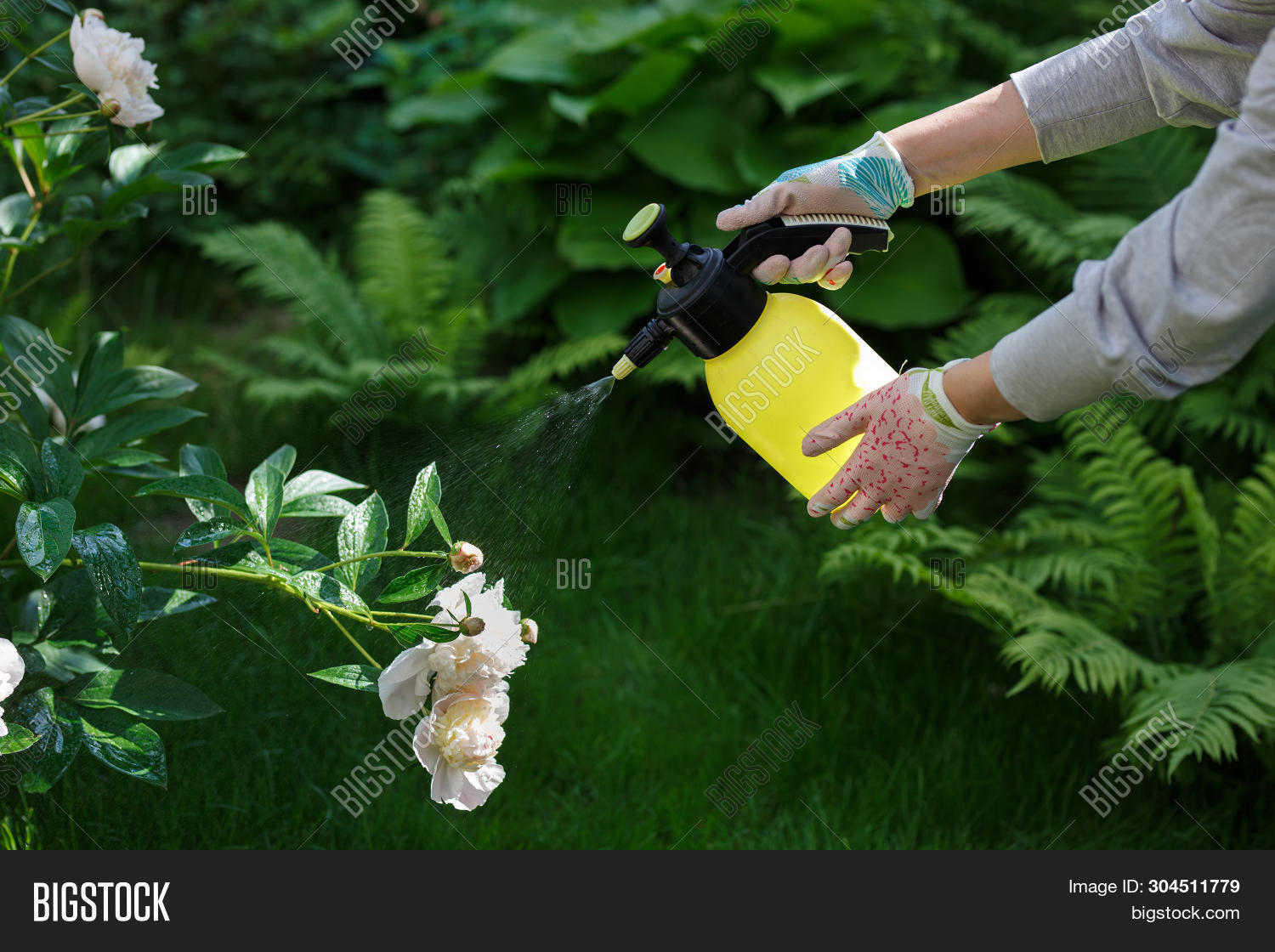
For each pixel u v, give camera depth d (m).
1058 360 1.36
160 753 1.56
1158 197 3.47
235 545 1.57
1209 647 2.84
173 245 4.89
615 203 3.82
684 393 3.99
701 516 3.55
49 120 1.76
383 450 3.40
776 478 3.74
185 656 2.41
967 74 3.93
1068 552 2.93
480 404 3.61
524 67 3.87
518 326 4.01
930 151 1.65
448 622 1.49
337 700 2.52
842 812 2.49
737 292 1.58
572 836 2.42
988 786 2.56
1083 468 3.14
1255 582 2.63
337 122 5.16
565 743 2.68
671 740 2.69
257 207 5.04
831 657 2.93
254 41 5.14
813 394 1.62
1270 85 1.16
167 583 2.41
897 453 1.49
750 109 3.80
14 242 1.79
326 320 3.80
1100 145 1.63
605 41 3.76
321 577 1.49
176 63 5.07
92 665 1.80
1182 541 2.76
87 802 2.19
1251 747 2.62
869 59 3.71
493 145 3.98
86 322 4.24
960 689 2.84
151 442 3.63
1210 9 1.47
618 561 3.34
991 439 3.41
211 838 2.25
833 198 1.59
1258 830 2.49
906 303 3.53
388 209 4.06
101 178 4.29
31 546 1.40
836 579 3.08
